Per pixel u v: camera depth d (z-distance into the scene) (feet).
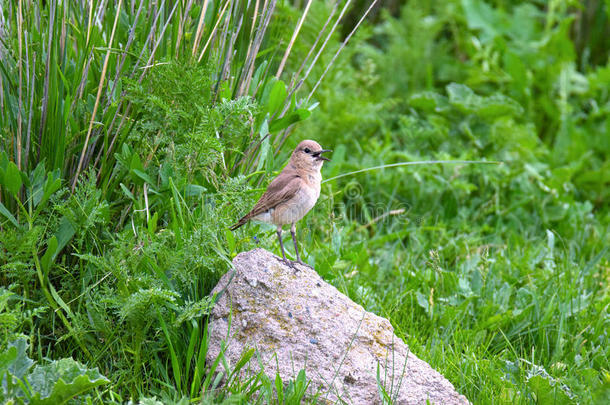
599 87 58.95
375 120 50.75
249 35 32.91
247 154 32.83
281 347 27.76
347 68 50.55
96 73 30.89
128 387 26.81
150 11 30.50
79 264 29.19
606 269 39.96
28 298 28.22
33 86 28.73
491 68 61.05
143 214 29.71
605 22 65.98
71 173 29.73
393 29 61.00
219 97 32.17
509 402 27.99
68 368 24.81
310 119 47.52
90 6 29.99
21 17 28.37
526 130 50.21
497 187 47.21
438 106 52.16
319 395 26.40
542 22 67.10
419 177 46.21
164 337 27.73
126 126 29.58
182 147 29.50
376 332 28.91
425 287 36.83
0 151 28.86
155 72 29.55
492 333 34.60
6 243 26.96
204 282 29.66
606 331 33.91
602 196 51.39
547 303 35.60
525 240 43.73
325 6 48.78
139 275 27.81
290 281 29.14
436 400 27.09
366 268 38.93
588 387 29.22
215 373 27.02
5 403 23.21
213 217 28.86
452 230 44.73
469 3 61.46
